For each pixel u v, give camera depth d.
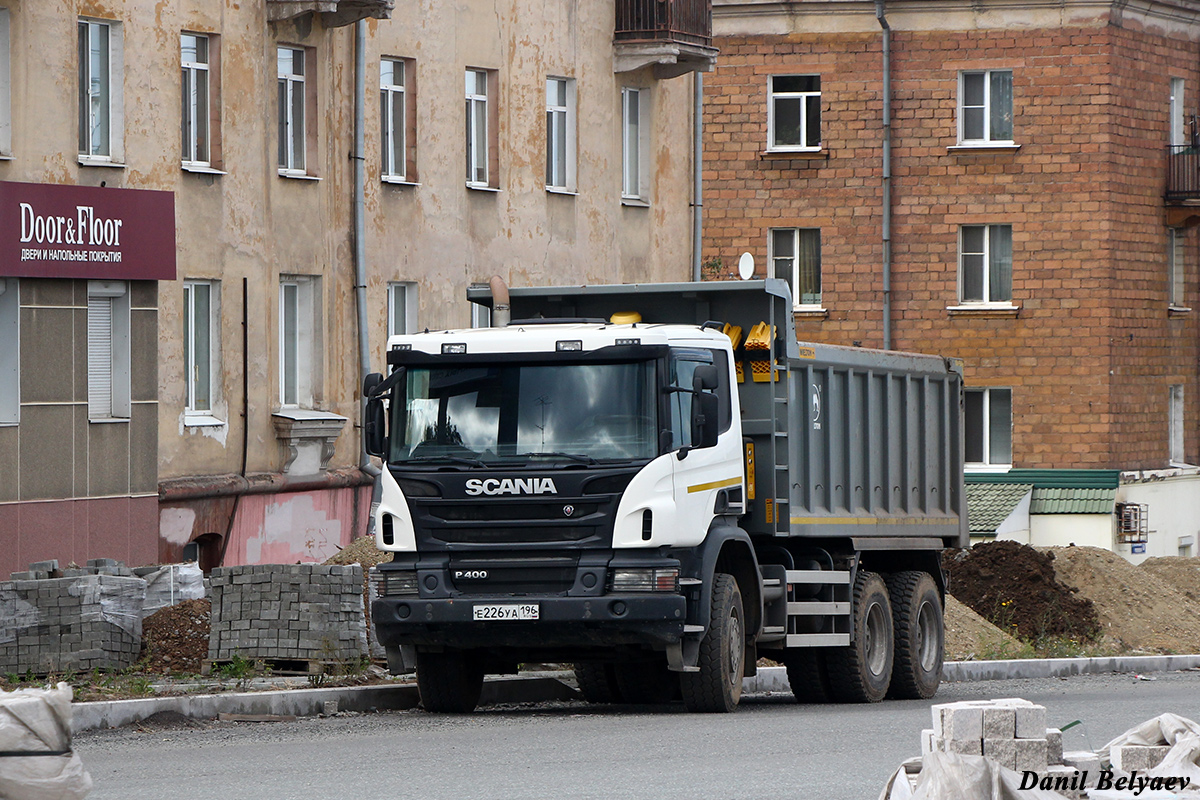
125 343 44.84
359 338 52.94
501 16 58.03
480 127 58.12
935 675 35.78
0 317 41.84
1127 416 76.31
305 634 30.44
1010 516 75.31
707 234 78.62
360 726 26.38
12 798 14.17
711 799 18.80
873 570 35.66
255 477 49.09
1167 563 60.72
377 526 28.05
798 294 78.38
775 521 30.86
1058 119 75.69
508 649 28.50
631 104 64.50
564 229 60.66
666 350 27.48
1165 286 78.38
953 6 76.25
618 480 27.03
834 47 77.38
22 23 42.62
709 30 64.31
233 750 23.00
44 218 42.22
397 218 54.50
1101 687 38.44
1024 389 76.19
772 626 30.94
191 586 32.97
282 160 50.97
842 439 33.50
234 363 48.91
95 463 43.81
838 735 24.98
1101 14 75.06
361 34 52.81
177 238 47.09
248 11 49.12
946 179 76.75
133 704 25.97
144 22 46.03
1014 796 14.27
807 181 77.75
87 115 44.94
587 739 24.30
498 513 27.30
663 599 26.94
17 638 30.38
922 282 76.94
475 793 19.09
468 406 27.72
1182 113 79.12
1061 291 75.81
